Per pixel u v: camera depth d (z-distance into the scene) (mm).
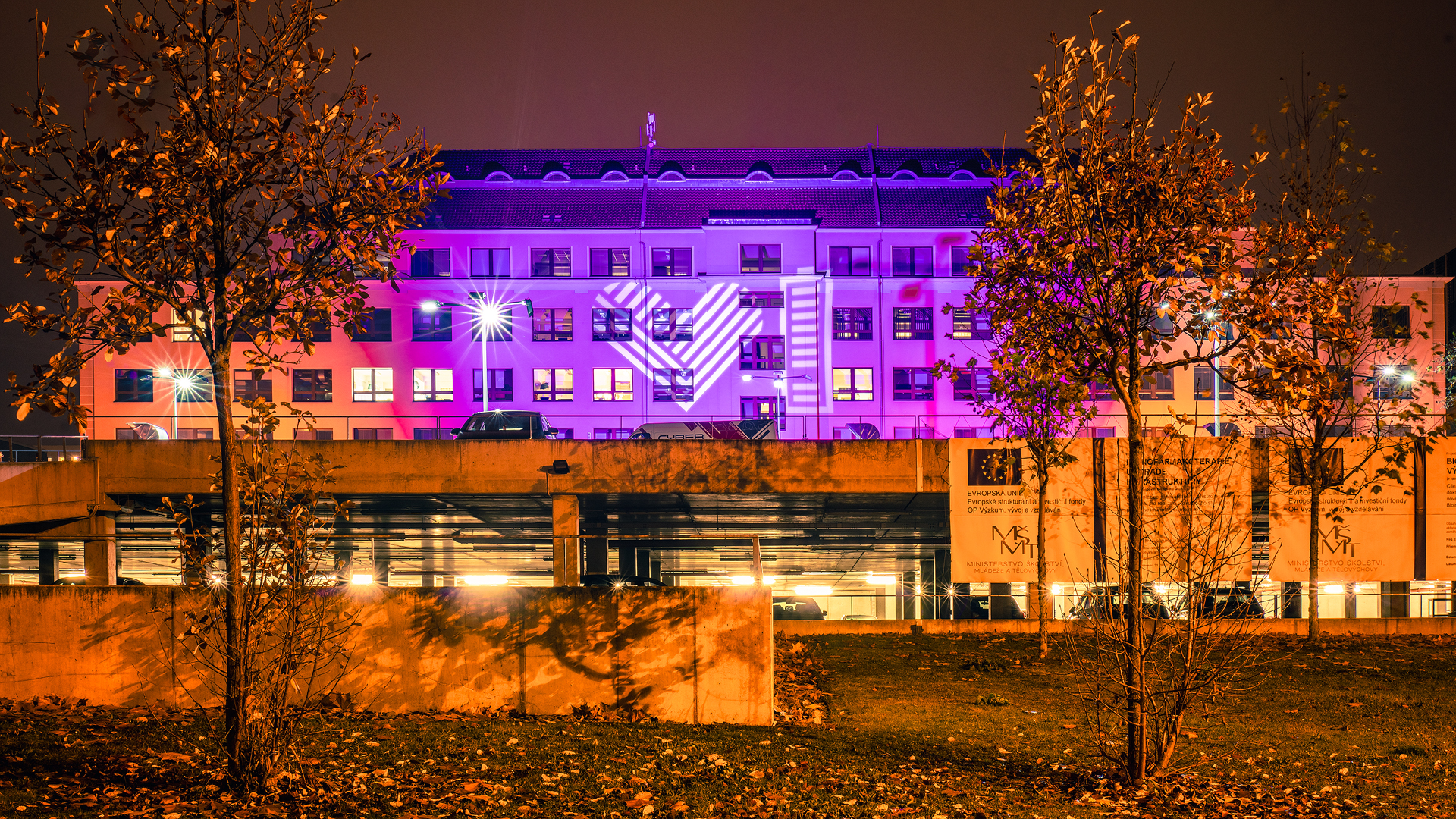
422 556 39000
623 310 49031
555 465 24625
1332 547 21531
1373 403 22031
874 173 52719
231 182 7816
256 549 8133
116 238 7582
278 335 8039
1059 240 9750
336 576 12602
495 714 11922
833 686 15406
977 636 20438
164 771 8391
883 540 38875
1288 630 20562
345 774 8539
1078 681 15719
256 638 8156
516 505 28516
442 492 24938
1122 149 9602
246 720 7910
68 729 9898
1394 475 18859
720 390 48656
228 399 8047
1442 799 9117
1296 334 10102
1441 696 14516
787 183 52219
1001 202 11031
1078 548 21469
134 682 11695
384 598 12039
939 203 50844
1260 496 24266
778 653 18172
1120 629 9570
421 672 12000
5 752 8836
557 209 50312
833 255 49688
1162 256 9539
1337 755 10922
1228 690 10094
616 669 12102
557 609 12125
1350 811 8680
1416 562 21516
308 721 10703
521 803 8016
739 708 12102
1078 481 21516
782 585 43031
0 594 11812
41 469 23812
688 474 24609
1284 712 13391
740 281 48844
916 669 16875
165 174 7461
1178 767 10102
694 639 12133
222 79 7863
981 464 21859
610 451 24719
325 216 8156
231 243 8148
